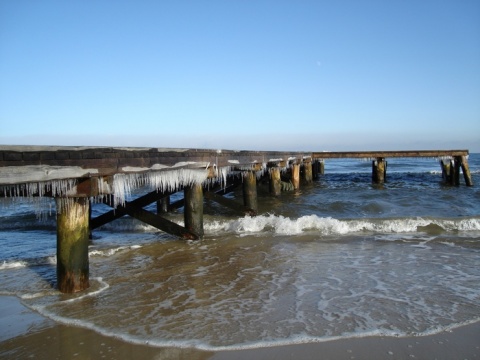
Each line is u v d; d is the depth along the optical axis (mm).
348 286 4789
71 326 3693
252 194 10430
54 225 10094
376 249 6715
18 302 4340
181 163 6156
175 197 16125
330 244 7109
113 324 3719
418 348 3191
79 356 3143
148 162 5141
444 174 21016
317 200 13508
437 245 6980
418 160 56344
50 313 4000
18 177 3088
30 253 7117
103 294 4547
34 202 4367
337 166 46312
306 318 3799
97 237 8242
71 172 3727
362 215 10578
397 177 24969
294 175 17078
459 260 5980
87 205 4602
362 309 4020
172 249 6863
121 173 4523
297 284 4887
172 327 3639
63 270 4566
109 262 6055
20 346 3328
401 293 4516
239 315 3900
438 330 3514
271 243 7230
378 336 3398
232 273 5402
